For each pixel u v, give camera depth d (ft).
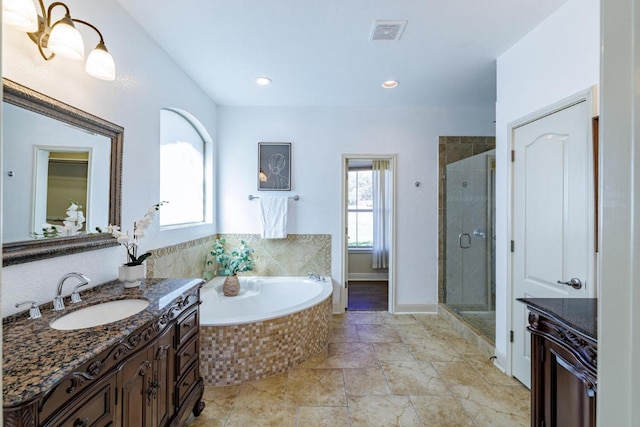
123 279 5.63
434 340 9.82
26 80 4.19
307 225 12.22
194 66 8.66
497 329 8.28
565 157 6.21
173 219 9.41
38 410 2.77
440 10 6.31
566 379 4.10
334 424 6.07
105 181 5.69
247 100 11.41
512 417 6.25
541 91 6.75
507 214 7.82
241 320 7.64
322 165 12.16
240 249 11.59
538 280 6.89
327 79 9.55
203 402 6.43
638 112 1.24
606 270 1.38
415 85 10.04
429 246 12.32
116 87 6.04
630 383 1.29
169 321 5.05
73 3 5.01
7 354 3.24
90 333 3.79
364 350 9.15
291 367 8.17
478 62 8.46
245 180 12.07
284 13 6.38
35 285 4.39
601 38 1.39
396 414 6.34
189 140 10.39
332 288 11.18
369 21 6.65
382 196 18.22
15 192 4.06
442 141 12.18
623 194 1.30
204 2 6.03
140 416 4.29
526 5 6.16
